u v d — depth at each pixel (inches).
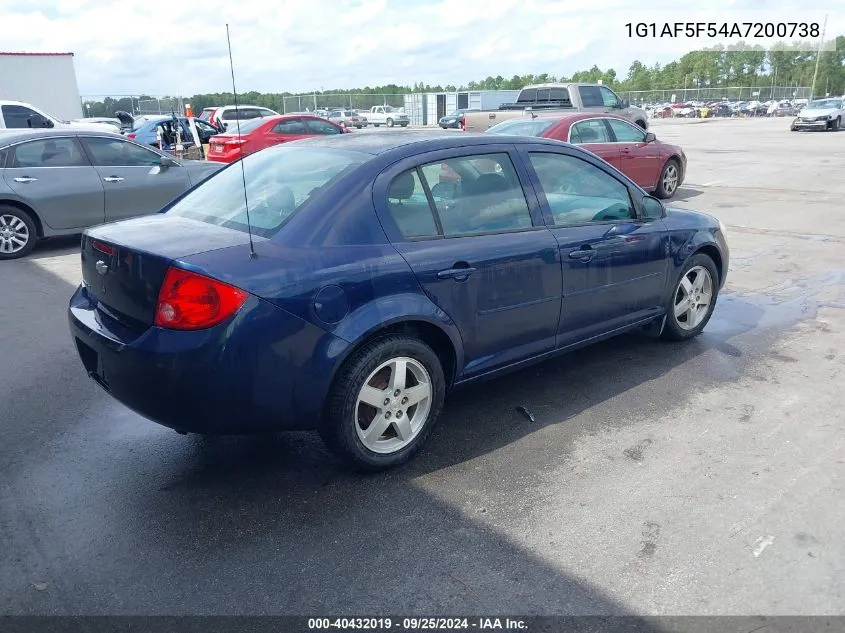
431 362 137.3
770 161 721.6
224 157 569.3
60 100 941.2
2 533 117.0
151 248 118.9
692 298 204.8
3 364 194.7
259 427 120.7
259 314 114.0
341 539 115.3
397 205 134.6
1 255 332.8
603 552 111.8
